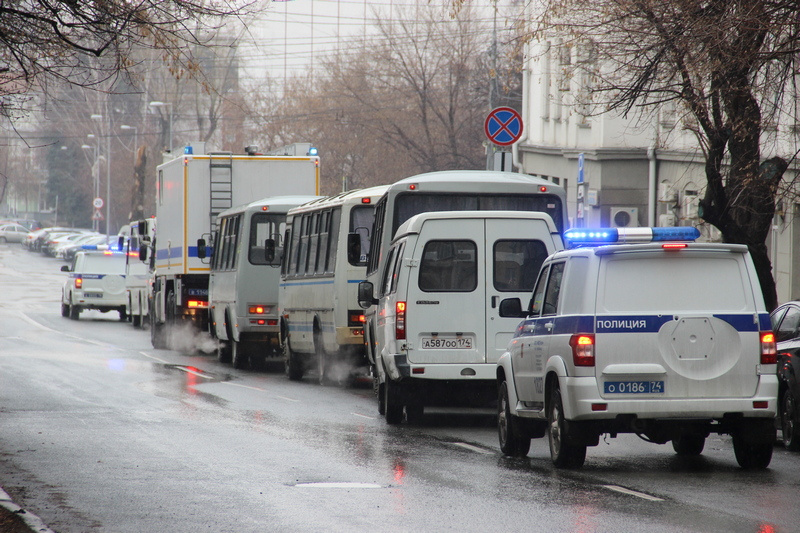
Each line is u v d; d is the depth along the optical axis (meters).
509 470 26.48
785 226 53.78
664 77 39.22
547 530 19.58
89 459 28.23
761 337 25.83
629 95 40.31
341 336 48.69
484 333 34.88
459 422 36.94
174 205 70.69
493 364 34.84
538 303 29.06
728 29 34.03
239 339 60.94
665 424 25.61
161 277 74.88
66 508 21.95
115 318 112.56
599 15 42.12
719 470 26.59
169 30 27.42
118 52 27.70
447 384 34.75
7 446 30.58
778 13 33.44
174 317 70.69
